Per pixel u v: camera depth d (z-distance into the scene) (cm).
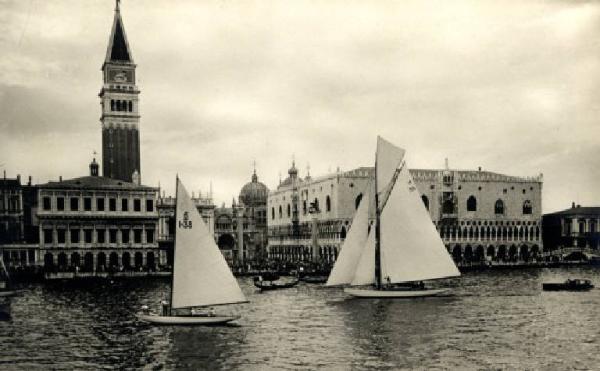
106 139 17088
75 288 10500
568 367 4875
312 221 16875
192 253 6375
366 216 8594
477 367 4872
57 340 5862
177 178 6297
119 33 17338
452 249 16212
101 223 13725
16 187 13650
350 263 8569
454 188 16162
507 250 16650
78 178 14025
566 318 6931
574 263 15862
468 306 7806
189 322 6525
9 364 5012
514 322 6681
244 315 7244
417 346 5559
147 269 12469
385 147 8569
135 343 5709
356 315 7162
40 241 13288
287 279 12306
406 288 8881
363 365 4931
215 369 4872
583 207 18138
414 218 8625
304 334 6084
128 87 17225
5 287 9869
